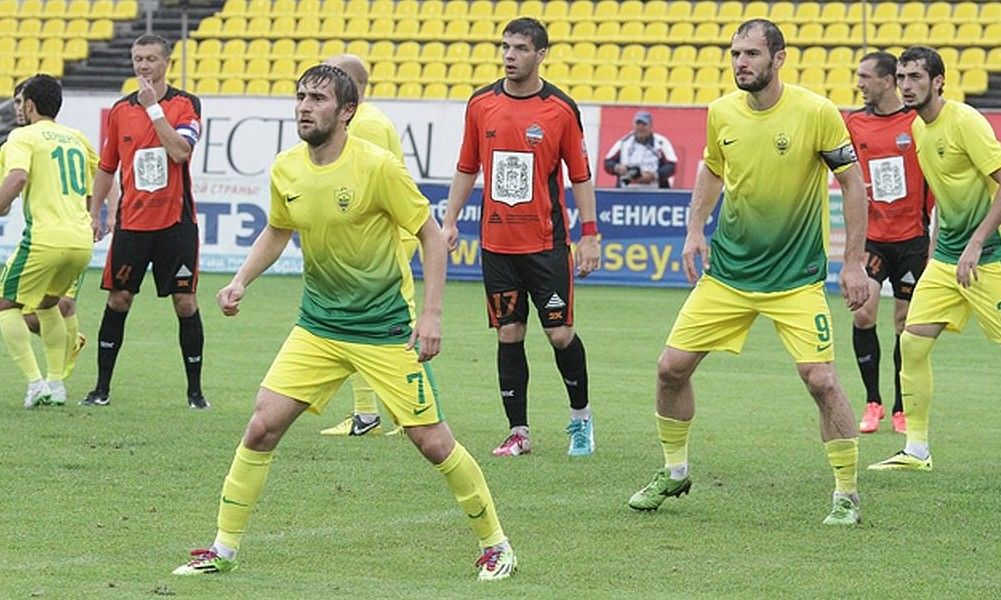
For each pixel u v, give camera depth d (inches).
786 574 740.0
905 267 1261.1
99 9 3280.0
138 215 1255.5
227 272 2561.5
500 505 906.7
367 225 706.2
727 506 912.3
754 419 1274.6
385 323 713.6
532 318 2036.2
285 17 3174.2
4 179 1202.0
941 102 1034.1
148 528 820.6
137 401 1305.4
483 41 3107.8
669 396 883.4
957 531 848.9
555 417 1275.8
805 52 2942.9
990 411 1352.1
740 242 864.3
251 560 753.0
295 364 717.3
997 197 985.5
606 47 3031.5
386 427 1205.1
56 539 789.2
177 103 1280.8
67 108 2632.9
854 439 864.9
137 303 2128.4
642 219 2480.3
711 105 876.6
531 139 1072.2
